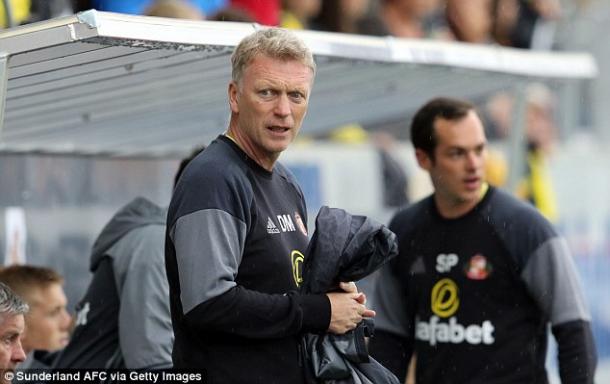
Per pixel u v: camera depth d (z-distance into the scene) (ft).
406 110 82.64
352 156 103.76
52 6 84.33
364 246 47.21
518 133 81.92
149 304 55.57
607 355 121.90
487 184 62.90
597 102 130.62
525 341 61.31
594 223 123.75
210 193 44.93
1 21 75.77
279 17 104.78
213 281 44.11
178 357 46.78
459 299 62.03
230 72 59.77
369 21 109.29
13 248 77.56
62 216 81.05
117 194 84.28
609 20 132.16
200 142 80.94
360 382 47.29
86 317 57.82
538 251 60.64
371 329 48.73
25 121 65.00
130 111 66.90
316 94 71.36
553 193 119.75
